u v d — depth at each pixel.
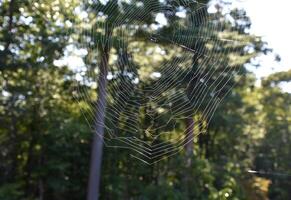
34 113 15.36
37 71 15.59
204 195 15.05
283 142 24.53
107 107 5.71
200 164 15.18
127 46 5.95
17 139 15.38
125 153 15.05
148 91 5.84
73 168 15.34
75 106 16.34
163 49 6.07
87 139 15.47
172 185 14.77
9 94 15.16
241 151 22.00
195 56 5.72
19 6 15.70
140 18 5.86
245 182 17.70
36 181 15.05
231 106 19.33
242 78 17.69
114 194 15.07
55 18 15.59
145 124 6.20
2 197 13.11
